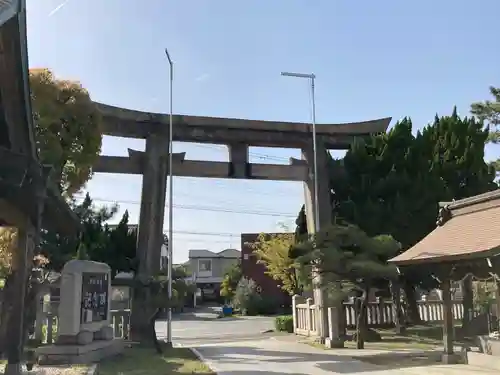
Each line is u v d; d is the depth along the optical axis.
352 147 22.89
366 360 14.41
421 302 25.83
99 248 21.03
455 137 23.34
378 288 22.33
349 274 16.92
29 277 8.95
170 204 19.67
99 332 15.59
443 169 22.88
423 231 21.77
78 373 10.80
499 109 27.23
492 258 10.98
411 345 18.08
